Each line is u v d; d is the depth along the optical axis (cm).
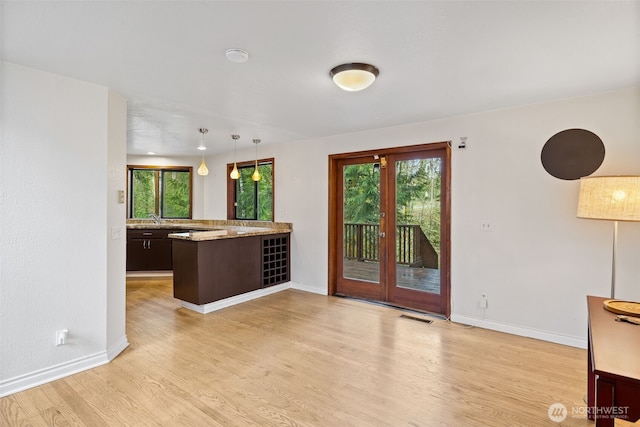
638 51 212
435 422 199
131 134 463
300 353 292
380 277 444
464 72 246
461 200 365
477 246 356
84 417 203
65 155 254
